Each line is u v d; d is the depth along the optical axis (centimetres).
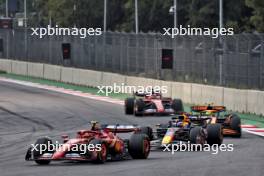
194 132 6750
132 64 14562
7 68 19925
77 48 16988
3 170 5709
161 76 13500
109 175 5228
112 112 10956
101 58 15900
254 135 8194
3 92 14625
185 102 12081
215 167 5612
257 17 18238
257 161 5991
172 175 5194
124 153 6194
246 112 10494
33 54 19425
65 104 12288
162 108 10212
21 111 11275
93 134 5962
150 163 5878
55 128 9125
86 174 5294
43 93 14412
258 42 10706
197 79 12350
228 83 11438
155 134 7438
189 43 12588
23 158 6500
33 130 8950
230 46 11369
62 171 5484
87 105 12094
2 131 8894
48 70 17738
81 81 16088
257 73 10675
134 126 6269
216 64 11750
